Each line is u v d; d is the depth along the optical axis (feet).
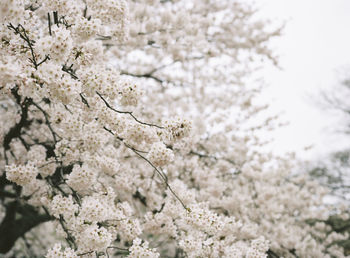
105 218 8.91
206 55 22.16
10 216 16.85
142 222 14.70
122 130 9.24
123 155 15.08
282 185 27.37
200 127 21.45
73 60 9.07
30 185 11.68
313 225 28.66
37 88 7.12
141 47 20.31
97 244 8.11
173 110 22.99
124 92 8.64
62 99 7.50
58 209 9.18
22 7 6.59
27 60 7.84
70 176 9.59
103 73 8.22
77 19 8.69
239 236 16.33
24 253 28.14
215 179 19.16
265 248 11.50
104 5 9.39
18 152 15.19
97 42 11.48
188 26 20.11
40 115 14.30
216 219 9.36
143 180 16.35
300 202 25.32
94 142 10.39
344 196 34.65
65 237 10.83
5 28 8.04
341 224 28.55
